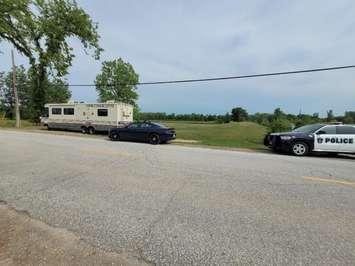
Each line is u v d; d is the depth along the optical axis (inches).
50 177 275.0
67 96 2234.3
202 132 1482.5
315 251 136.3
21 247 138.1
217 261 127.4
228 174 300.2
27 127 1229.1
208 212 186.1
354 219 176.9
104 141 681.6
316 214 184.5
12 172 294.7
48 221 170.2
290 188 247.0
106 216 178.2
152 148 548.1
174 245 141.8
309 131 518.6
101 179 269.7
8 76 2375.7
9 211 185.5
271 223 169.3
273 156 477.4
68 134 890.7
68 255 131.4
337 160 454.9
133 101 2014.0
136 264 125.2
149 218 175.5
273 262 126.4
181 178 277.9
